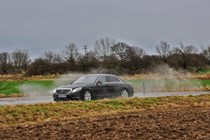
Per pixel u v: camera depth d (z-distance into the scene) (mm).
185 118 19453
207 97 32281
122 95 33719
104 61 91625
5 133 17016
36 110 25141
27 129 17969
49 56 95688
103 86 32562
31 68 88438
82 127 17609
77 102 27922
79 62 92000
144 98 30297
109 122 18891
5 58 100688
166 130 16172
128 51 97188
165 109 26031
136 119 19703
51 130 17172
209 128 16422
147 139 14555
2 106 26047
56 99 31734
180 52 99188
